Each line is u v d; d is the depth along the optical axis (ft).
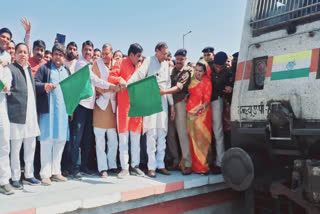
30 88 10.82
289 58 10.44
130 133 13.05
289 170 10.76
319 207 9.02
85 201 9.17
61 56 11.99
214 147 15.01
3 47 11.92
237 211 14.32
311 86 9.66
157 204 11.37
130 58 13.00
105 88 12.05
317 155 9.66
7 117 10.07
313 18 9.92
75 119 12.35
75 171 12.19
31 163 11.12
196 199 12.75
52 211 8.52
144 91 12.02
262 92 11.02
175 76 13.83
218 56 13.60
